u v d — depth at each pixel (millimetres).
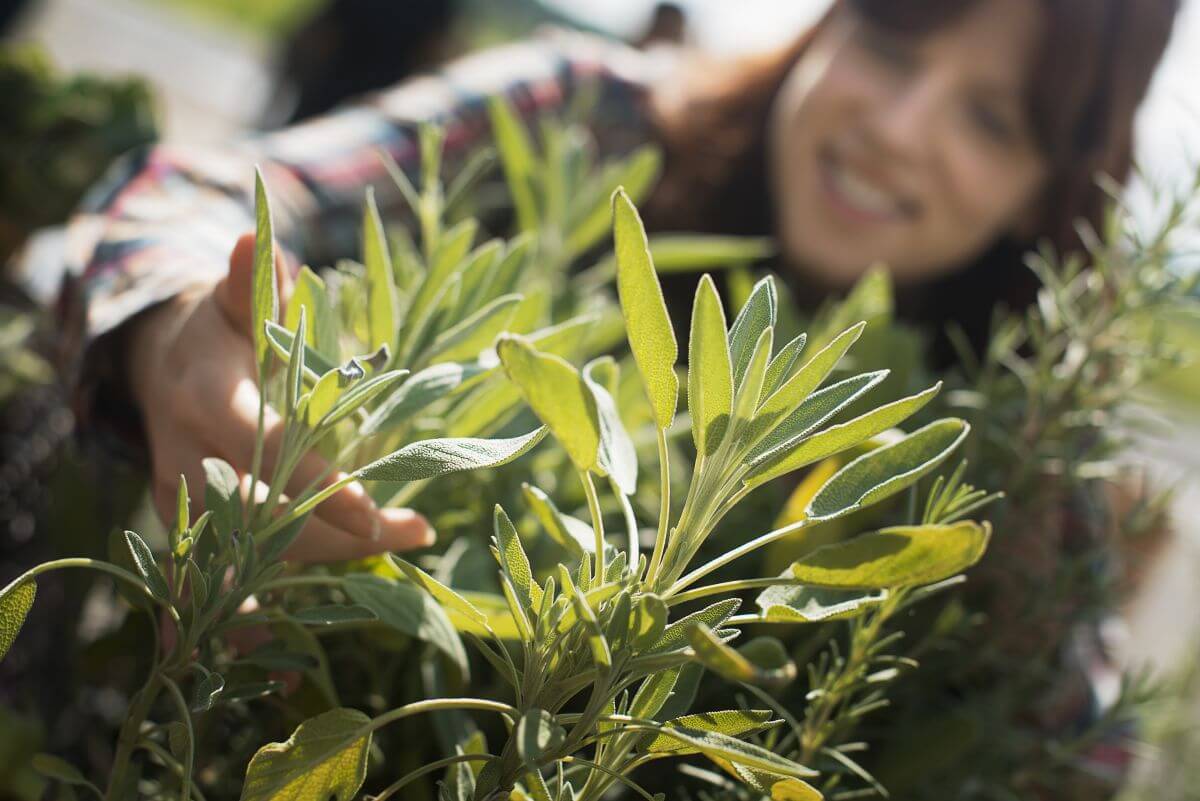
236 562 370
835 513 338
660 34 2309
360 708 471
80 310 607
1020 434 541
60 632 594
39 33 5023
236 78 7055
